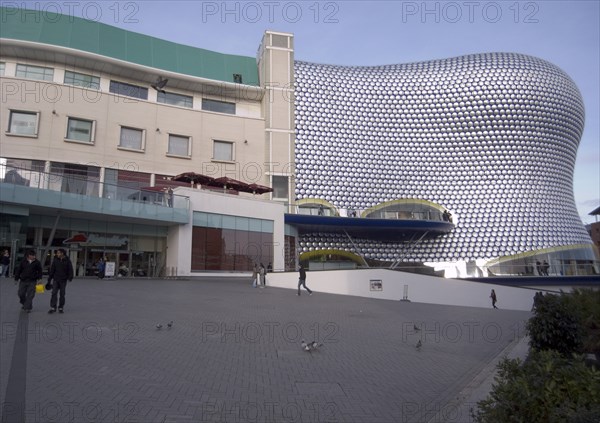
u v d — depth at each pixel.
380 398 6.77
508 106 60.03
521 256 56.09
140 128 43.78
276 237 39.12
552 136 61.66
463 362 9.31
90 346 9.01
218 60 52.38
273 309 16.38
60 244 30.27
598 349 9.55
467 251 56.59
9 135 38.22
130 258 33.09
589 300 12.75
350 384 7.42
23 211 26.88
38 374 7.07
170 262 33.47
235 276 35.53
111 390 6.50
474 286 29.58
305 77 57.97
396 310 18.62
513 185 59.03
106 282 25.00
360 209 52.38
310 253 51.84
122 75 45.06
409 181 58.34
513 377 5.00
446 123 60.06
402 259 55.66
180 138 46.06
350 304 19.86
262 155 49.88
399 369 8.55
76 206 28.27
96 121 41.50
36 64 41.62
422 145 59.59
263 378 7.51
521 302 29.38
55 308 12.67
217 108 50.25
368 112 59.03
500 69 61.06
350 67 62.25
